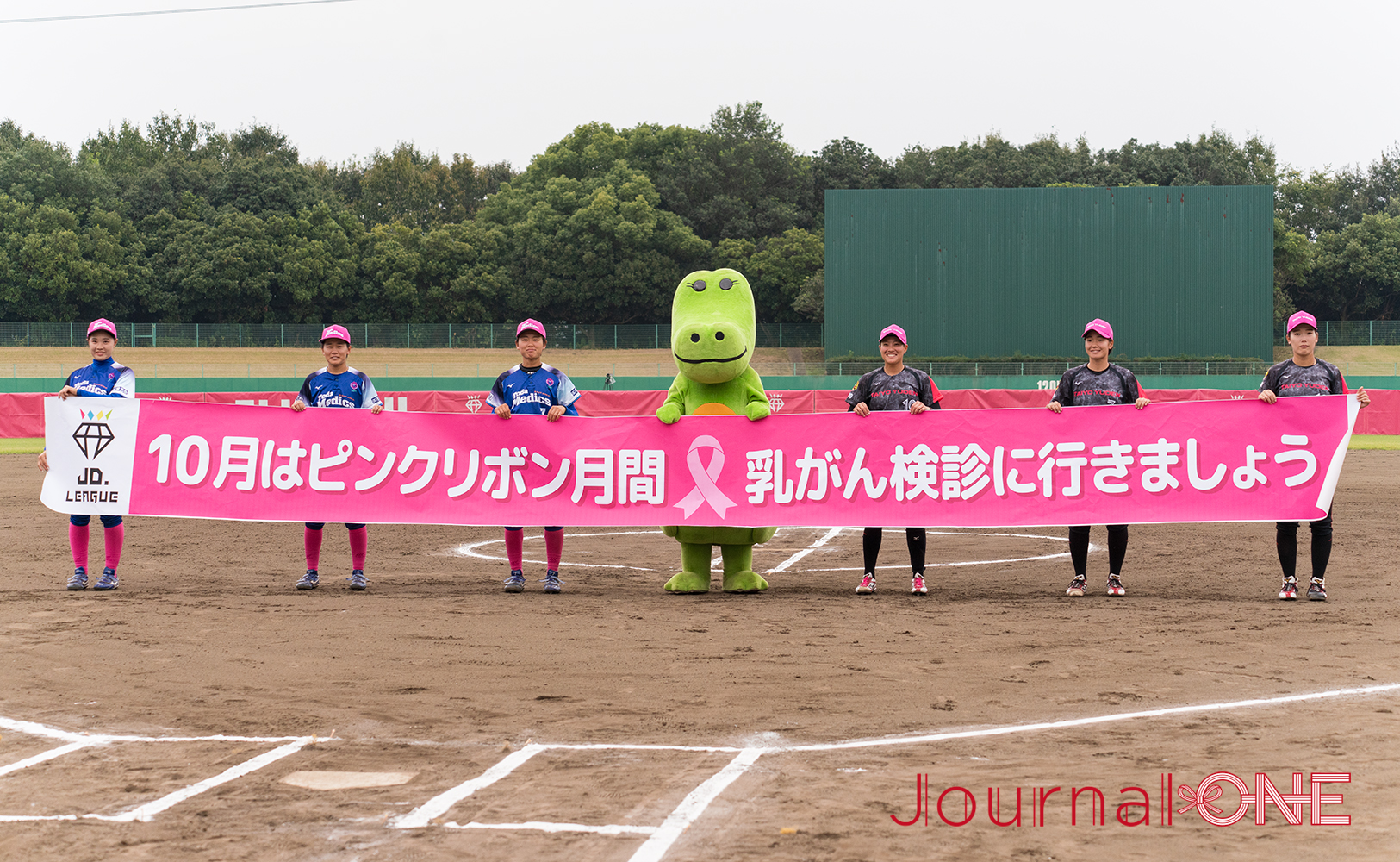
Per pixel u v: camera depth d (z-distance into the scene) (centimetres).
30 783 463
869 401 952
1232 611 830
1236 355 4897
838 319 4938
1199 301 4891
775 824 411
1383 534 1320
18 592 934
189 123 9631
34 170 6994
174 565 1130
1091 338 932
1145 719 547
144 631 766
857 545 1324
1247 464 886
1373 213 9050
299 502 958
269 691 609
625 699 591
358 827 412
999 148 8056
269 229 7038
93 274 6588
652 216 7169
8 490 1927
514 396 966
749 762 485
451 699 593
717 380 956
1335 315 7588
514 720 554
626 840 396
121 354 5681
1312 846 390
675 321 994
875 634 752
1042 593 937
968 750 501
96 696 600
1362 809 425
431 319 7194
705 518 933
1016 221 4888
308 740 521
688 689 612
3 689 615
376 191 9062
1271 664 659
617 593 947
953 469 920
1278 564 1111
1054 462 912
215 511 959
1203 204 4859
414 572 1102
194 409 963
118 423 958
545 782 460
